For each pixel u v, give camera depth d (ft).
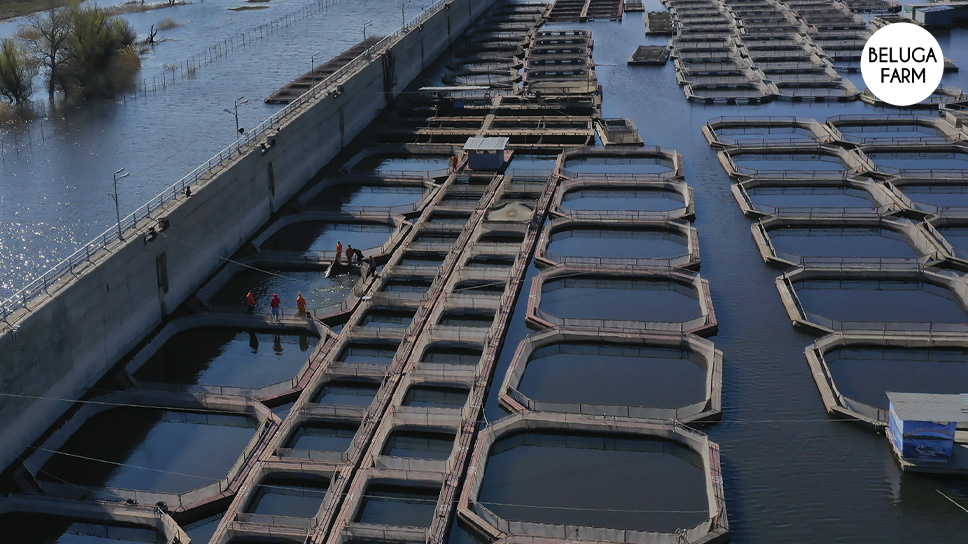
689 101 531.91
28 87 584.40
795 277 312.50
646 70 609.42
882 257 324.39
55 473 229.04
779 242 345.51
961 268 317.63
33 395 240.12
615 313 295.48
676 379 258.98
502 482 219.41
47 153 486.38
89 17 607.37
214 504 211.00
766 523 202.18
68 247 381.81
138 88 605.73
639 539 190.80
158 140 502.79
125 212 410.93
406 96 561.43
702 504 211.00
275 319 292.61
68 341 253.44
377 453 223.71
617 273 315.17
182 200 314.55
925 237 335.06
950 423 212.02
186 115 546.67
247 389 250.98
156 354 282.56
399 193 411.95
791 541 197.16
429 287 310.65
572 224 357.20
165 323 302.45
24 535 208.95
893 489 211.61
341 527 196.44
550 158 445.78
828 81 547.90
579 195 393.29
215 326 296.51
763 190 394.11
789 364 263.08
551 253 325.62
